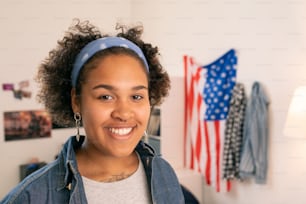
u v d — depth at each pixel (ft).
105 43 2.17
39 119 10.64
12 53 10.25
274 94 8.03
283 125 7.86
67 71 2.39
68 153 2.22
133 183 2.42
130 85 2.10
